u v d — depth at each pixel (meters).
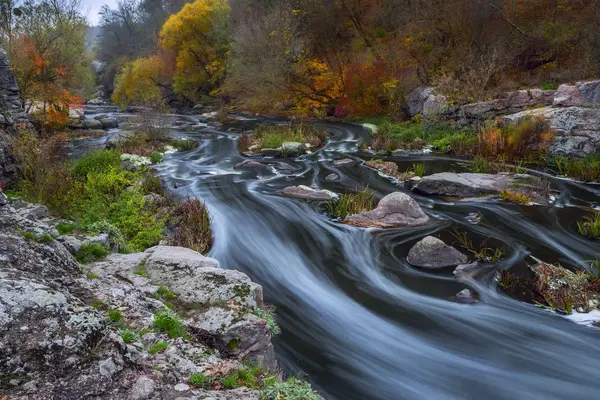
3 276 3.70
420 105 22.22
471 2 23.16
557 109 15.45
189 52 40.69
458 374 5.61
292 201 12.20
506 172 13.42
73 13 24.95
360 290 7.71
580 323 6.46
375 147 18.69
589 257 8.49
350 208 11.04
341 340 6.32
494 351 6.00
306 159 17.66
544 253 8.72
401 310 7.05
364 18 29.69
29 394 2.89
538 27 21.34
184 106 42.53
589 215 10.54
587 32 18.55
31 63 21.73
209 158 18.48
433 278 7.91
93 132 24.05
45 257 4.61
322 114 29.19
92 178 10.29
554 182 13.12
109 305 4.45
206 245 9.21
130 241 7.97
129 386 3.25
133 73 43.72
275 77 29.05
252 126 27.17
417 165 15.48
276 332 5.07
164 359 3.84
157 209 10.27
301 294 7.61
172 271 5.66
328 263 8.74
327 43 29.98
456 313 6.87
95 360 3.28
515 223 10.21
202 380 3.68
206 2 38.94
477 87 19.36
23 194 9.62
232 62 34.75
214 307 4.94
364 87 26.05
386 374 5.61
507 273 7.72
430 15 24.75
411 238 9.52
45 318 3.39
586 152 14.28
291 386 3.81
